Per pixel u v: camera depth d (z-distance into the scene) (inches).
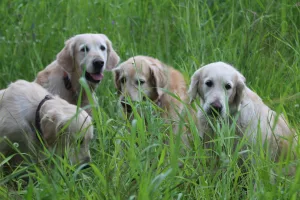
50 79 508.4
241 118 418.0
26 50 578.2
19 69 565.3
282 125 426.0
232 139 386.3
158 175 333.1
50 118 384.5
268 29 570.6
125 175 355.3
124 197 336.5
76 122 371.2
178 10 628.4
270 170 361.1
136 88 486.3
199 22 577.6
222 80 418.0
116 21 621.0
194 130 387.9
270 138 411.5
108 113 497.7
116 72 499.8
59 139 381.7
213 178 365.4
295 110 459.5
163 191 344.8
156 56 556.7
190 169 374.0
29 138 403.2
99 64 499.5
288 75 506.6
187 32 576.4
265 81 504.7
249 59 526.6
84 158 382.9
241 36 569.9
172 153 352.5
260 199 335.3
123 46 578.6
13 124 403.2
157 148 388.8
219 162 386.3
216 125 406.0
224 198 348.2
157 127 402.9
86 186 369.1
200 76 429.4
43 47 582.6
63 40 594.2
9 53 581.0
